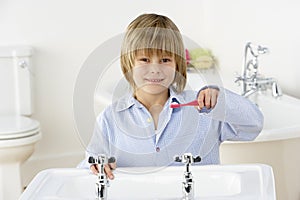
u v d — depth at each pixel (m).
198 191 1.45
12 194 3.31
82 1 3.87
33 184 1.39
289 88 3.12
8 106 3.68
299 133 2.39
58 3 3.83
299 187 2.49
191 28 4.12
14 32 3.79
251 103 1.67
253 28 3.44
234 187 1.39
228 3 3.72
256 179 1.38
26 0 3.78
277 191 2.46
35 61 3.83
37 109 3.87
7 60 3.63
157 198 1.33
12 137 3.16
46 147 3.92
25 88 3.67
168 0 4.06
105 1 3.91
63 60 3.88
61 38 3.86
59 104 3.91
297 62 3.03
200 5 4.11
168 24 1.24
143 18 1.24
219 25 3.88
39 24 3.82
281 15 3.14
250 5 3.45
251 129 1.67
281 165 2.43
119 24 3.96
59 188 1.38
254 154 2.39
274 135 2.35
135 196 1.44
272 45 3.25
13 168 3.28
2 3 3.76
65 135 3.95
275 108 2.85
